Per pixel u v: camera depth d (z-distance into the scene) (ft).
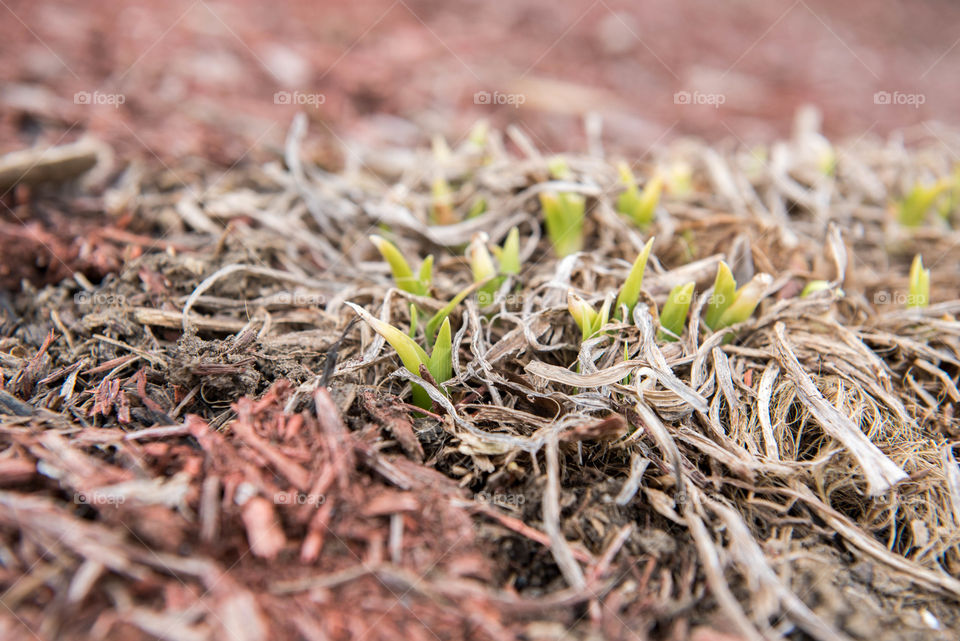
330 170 2.08
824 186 2.03
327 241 1.89
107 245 1.79
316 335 1.62
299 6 3.41
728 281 1.61
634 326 1.57
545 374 1.52
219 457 1.42
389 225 1.89
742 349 1.61
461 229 1.84
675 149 2.29
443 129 2.53
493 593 1.38
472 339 1.57
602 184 1.89
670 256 1.82
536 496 1.45
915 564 1.44
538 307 1.66
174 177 2.00
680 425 1.54
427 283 1.66
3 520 1.36
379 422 1.49
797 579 1.43
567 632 1.37
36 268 1.76
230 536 1.37
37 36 2.63
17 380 1.55
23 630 1.32
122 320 1.62
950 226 2.04
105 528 1.36
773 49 3.69
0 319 1.69
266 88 2.63
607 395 1.52
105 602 1.34
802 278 1.75
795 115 2.98
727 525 1.44
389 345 1.59
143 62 2.62
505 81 2.98
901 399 1.62
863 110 3.08
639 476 1.47
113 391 1.53
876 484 1.44
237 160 2.10
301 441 1.44
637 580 1.41
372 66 2.94
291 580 1.36
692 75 3.29
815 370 1.61
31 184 1.90
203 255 1.77
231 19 3.12
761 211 1.94
